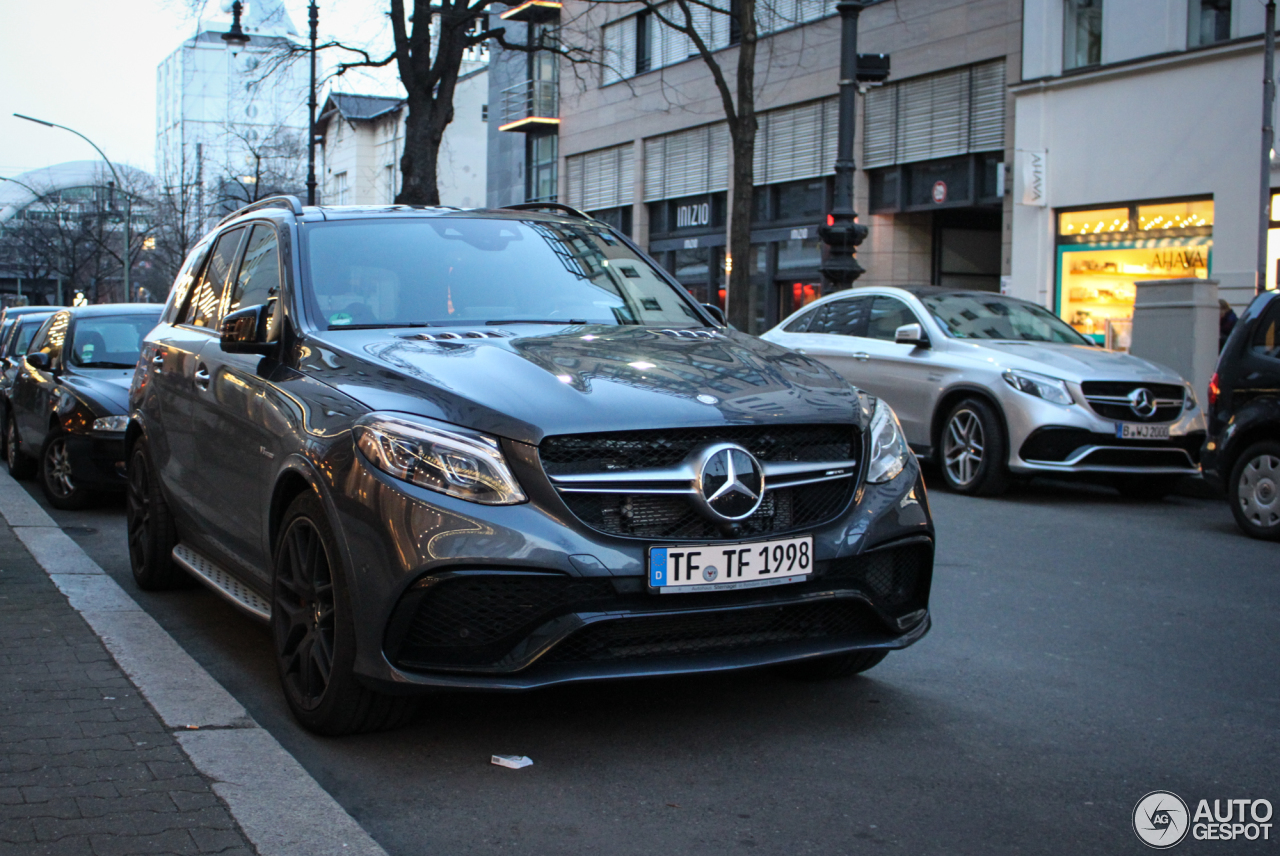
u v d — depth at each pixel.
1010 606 6.16
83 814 3.23
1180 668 5.05
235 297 5.52
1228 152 17.45
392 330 4.62
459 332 4.57
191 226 58.09
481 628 3.59
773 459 3.90
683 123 30.38
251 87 28.03
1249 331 8.48
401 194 23.47
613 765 3.80
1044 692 4.68
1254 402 8.30
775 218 27.70
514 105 37.62
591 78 34.00
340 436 3.87
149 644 5.00
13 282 93.56
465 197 57.38
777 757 3.89
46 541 7.57
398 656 3.62
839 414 4.05
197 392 5.34
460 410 3.74
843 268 15.50
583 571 3.56
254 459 4.53
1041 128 20.31
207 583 5.10
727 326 5.36
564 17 35.28
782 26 26.66
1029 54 20.48
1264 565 7.32
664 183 31.52
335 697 3.83
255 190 56.03
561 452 3.65
